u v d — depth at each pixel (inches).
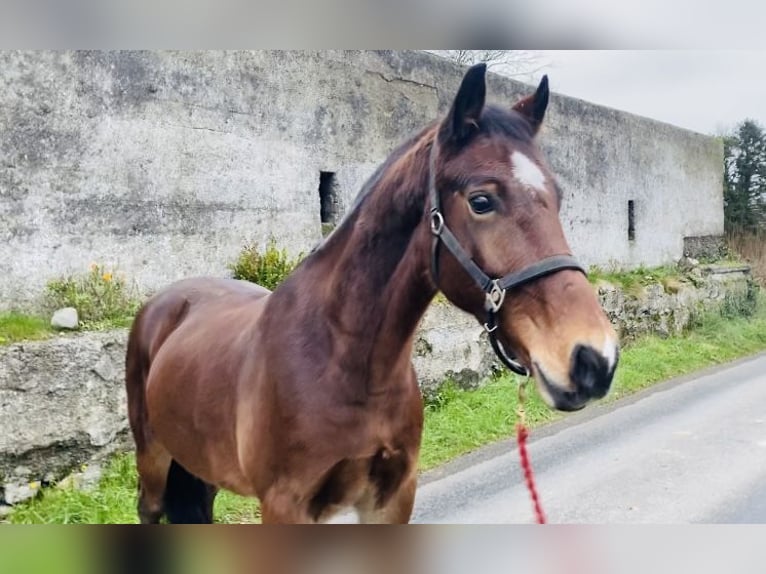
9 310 179.8
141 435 123.8
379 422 79.5
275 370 80.5
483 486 177.6
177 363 104.1
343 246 82.3
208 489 122.6
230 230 233.3
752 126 710.5
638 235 509.0
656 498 166.9
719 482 179.6
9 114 179.2
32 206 184.2
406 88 299.3
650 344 411.5
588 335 62.7
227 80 231.0
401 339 79.3
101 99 198.1
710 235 621.6
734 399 291.6
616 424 247.1
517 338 67.8
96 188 197.6
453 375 269.0
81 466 167.0
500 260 67.7
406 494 86.6
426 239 75.0
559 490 173.8
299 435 77.6
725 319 517.0
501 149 70.3
